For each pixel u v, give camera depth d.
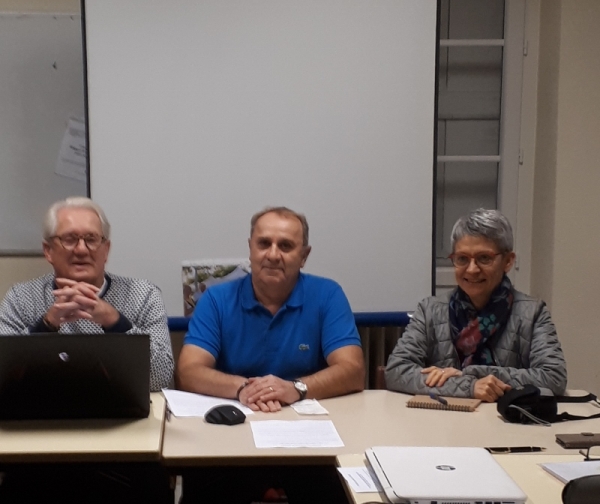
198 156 2.77
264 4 2.74
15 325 1.99
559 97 2.93
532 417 1.71
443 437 1.60
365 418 1.75
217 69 2.75
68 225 1.95
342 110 2.79
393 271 2.86
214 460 1.46
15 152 2.90
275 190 2.80
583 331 3.02
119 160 2.75
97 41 2.71
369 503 1.19
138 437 1.47
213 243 2.80
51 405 1.54
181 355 2.05
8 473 1.77
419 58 2.79
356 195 2.83
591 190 2.97
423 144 2.82
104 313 1.81
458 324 2.14
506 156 3.17
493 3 3.15
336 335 2.09
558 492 1.24
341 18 2.76
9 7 2.85
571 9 2.90
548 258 3.03
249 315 2.11
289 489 1.85
